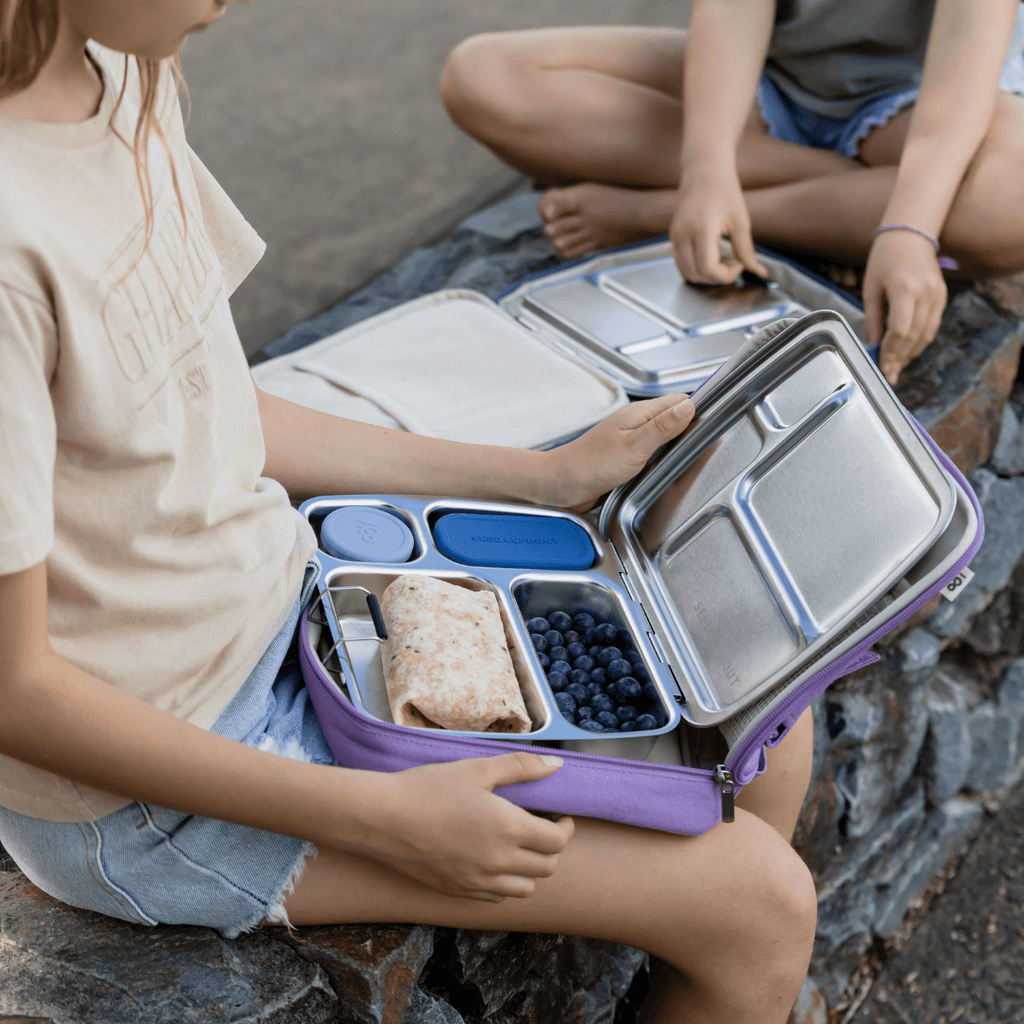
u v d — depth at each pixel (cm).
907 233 156
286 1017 90
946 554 90
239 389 94
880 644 175
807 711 123
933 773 190
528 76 194
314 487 117
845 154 191
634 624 112
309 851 90
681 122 192
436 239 266
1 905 98
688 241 170
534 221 228
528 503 123
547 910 95
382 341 162
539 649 111
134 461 77
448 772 84
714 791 94
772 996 103
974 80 158
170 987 89
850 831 174
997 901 191
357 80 337
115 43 66
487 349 160
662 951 100
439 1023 101
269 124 312
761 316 172
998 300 191
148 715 77
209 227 97
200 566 86
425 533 115
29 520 66
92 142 72
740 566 109
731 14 175
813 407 109
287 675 100
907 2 172
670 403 117
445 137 310
